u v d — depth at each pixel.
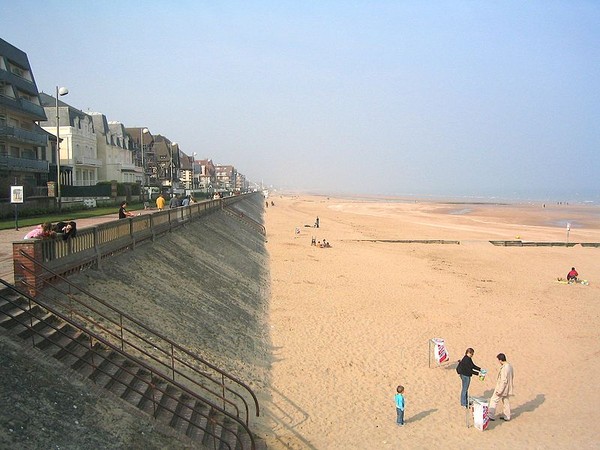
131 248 19.88
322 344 19.23
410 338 20.58
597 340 21.17
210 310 19.03
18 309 10.91
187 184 129.00
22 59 49.47
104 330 11.66
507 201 182.62
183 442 9.88
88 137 68.50
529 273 36.53
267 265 34.72
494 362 18.45
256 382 14.93
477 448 12.45
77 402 9.27
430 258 41.78
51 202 36.59
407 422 13.73
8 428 7.88
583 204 158.88
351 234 57.56
